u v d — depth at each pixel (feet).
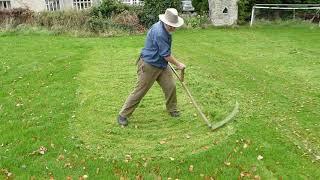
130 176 16.03
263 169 16.49
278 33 50.49
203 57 36.40
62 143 18.61
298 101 24.45
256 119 21.42
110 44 42.80
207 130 19.92
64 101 24.07
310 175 16.20
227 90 26.12
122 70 31.27
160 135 19.48
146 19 53.93
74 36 49.24
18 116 21.88
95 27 51.60
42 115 21.94
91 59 35.06
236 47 41.39
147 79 19.70
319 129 20.38
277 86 27.50
